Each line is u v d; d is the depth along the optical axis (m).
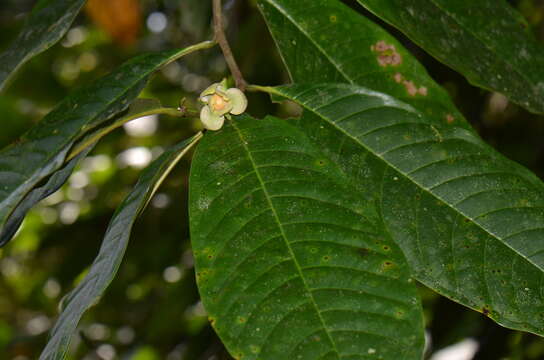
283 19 0.69
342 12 0.69
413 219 0.62
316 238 0.59
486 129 1.34
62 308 0.61
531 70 0.70
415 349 0.56
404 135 0.63
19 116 1.42
